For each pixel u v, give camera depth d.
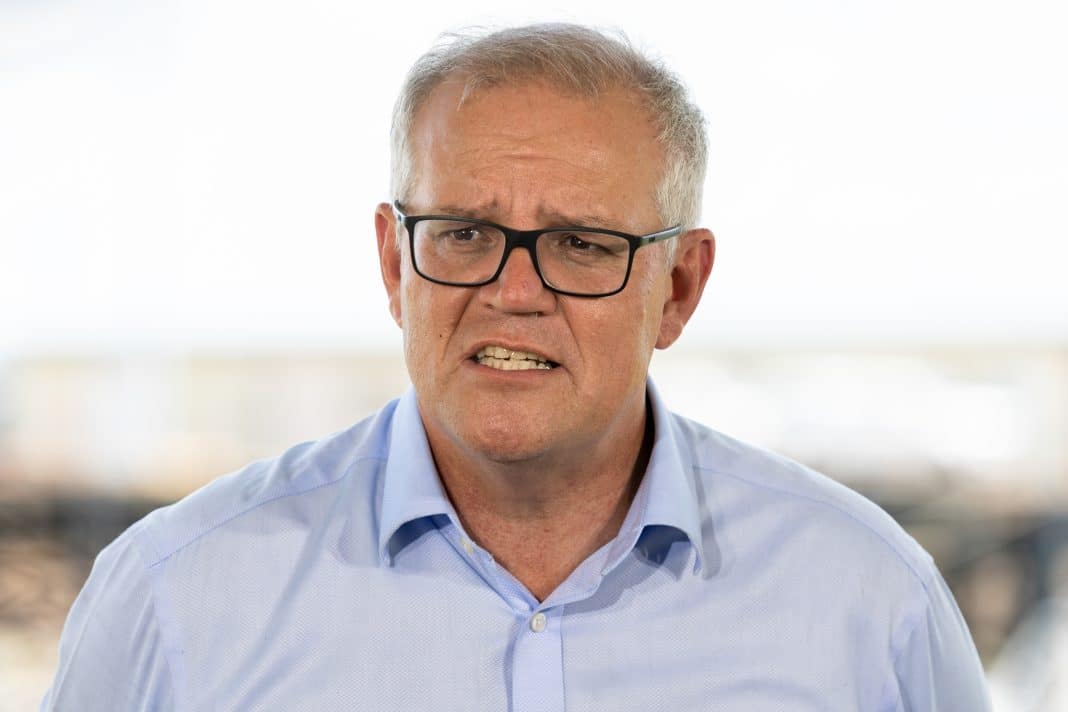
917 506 9.37
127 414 12.12
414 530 2.10
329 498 2.16
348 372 14.02
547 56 1.99
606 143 1.97
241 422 12.91
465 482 2.10
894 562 2.20
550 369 1.96
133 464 11.13
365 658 2.02
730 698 2.05
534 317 1.92
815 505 2.25
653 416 2.29
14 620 8.16
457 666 2.02
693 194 2.22
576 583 2.05
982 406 11.26
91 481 10.47
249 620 2.03
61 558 9.09
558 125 1.95
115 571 2.11
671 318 2.30
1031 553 8.60
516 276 1.90
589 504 2.13
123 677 2.05
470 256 1.95
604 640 2.05
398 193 2.10
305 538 2.10
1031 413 10.95
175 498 10.55
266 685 2.00
